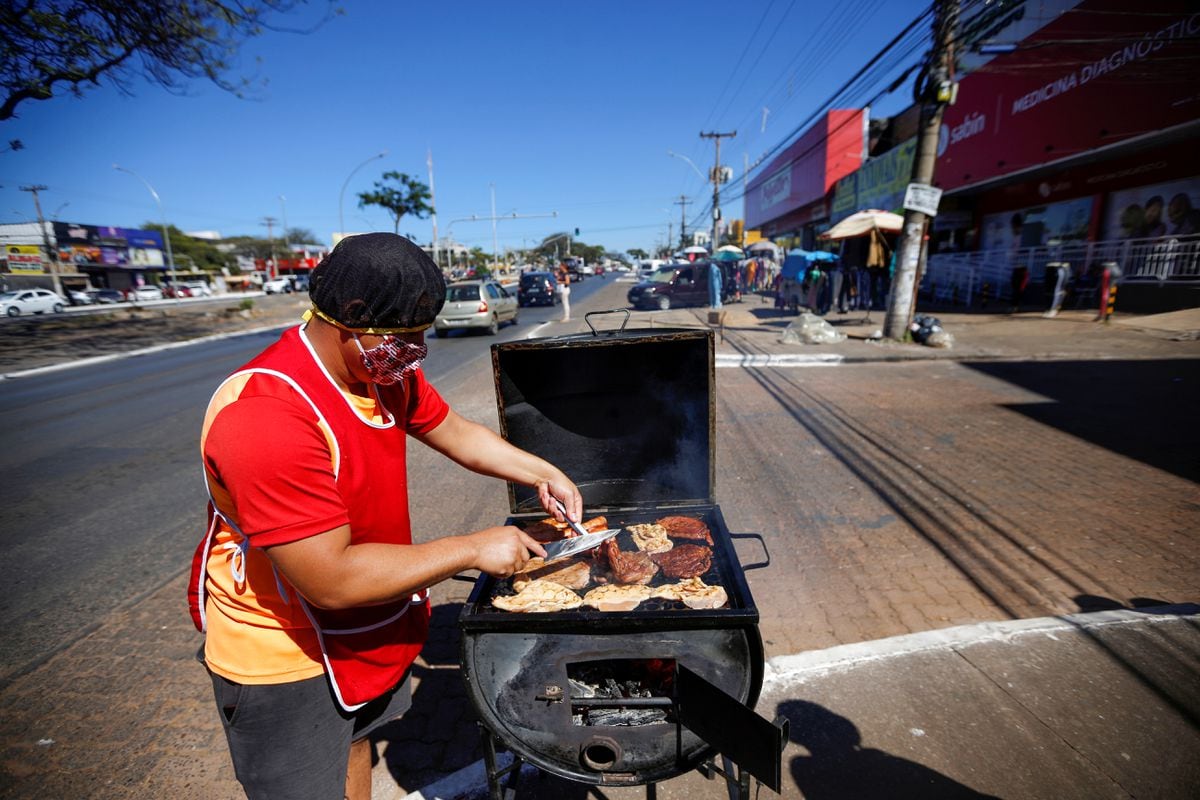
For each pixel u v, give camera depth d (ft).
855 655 8.82
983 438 18.80
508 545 4.58
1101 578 10.83
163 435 23.85
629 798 6.86
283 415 3.64
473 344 45.98
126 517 15.74
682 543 6.53
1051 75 41.34
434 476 18.01
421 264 3.89
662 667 5.52
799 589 10.93
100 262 167.94
